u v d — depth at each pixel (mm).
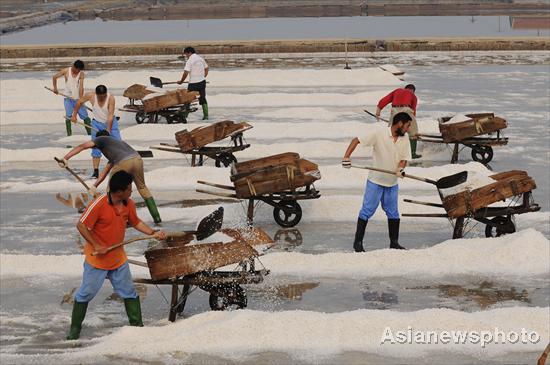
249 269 12922
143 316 12008
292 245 15281
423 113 29344
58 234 16250
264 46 50312
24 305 12516
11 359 10430
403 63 46344
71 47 50656
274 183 16062
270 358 10352
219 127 21453
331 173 20281
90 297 11125
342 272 13594
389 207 14664
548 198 18234
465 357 10312
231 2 102875
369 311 11359
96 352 10570
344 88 37438
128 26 87188
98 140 16016
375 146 14508
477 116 22375
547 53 49531
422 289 12883
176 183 19984
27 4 108188
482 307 12102
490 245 14289
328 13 95438
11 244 15609
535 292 12680
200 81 29188
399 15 95250
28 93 36406
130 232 16203
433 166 21953
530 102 31844
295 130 26781
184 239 12102
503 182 14875
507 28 77438
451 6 94625
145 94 29500
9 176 21422
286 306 12258
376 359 10289
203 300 12703
